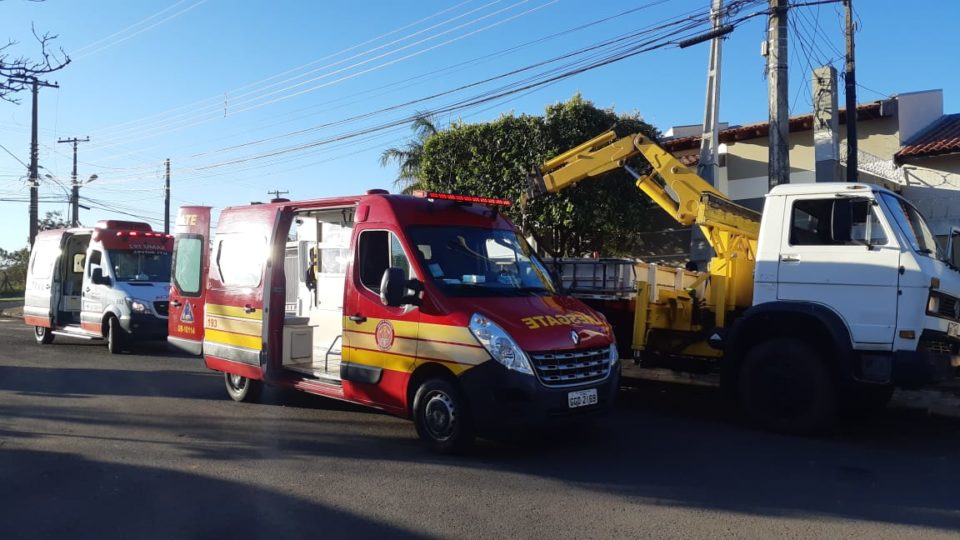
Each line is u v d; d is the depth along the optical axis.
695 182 10.43
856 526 5.21
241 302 9.43
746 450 7.39
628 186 16.84
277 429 8.12
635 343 9.41
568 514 5.40
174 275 11.12
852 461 7.01
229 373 9.80
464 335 6.72
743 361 8.47
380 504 5.60
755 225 9.98
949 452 7.44
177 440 7.59
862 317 7.70
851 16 13.20
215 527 5.14
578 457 7.02
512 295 7.32
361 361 7.68
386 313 7.43
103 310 15.29
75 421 8.48
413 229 7.57
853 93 13.34
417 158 23.12
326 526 5.16
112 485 6.09
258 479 6.24
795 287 8.12
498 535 4.98
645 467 6.70
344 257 9.77
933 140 15.20
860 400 8.98
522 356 6.48
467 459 6.85
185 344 10.71
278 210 9.20
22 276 50.88
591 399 6.84
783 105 11.86
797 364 8.00
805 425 7.97
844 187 7.90
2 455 7.00
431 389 7.02
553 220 16.58
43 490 5.96
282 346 9.11
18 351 15.60
